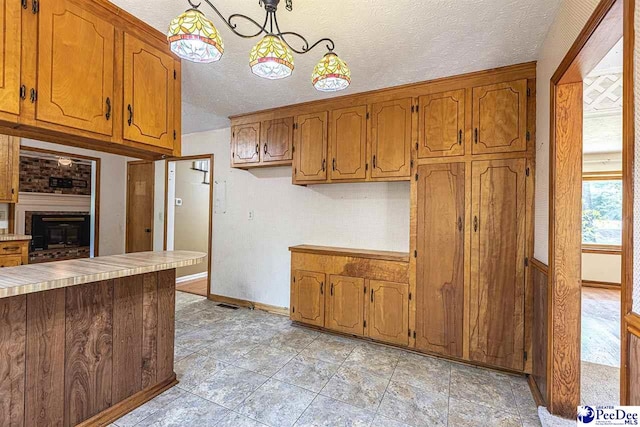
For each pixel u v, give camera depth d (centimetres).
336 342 290
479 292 242
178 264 189
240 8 170
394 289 276
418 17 175
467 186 247
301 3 164
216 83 271
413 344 266
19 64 140
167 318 209
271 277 388
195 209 554
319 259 315
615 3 105
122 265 172
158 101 203
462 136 250
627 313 93
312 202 361
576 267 171
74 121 159
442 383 221
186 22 124
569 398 173
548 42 190
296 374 230
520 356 227
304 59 225
